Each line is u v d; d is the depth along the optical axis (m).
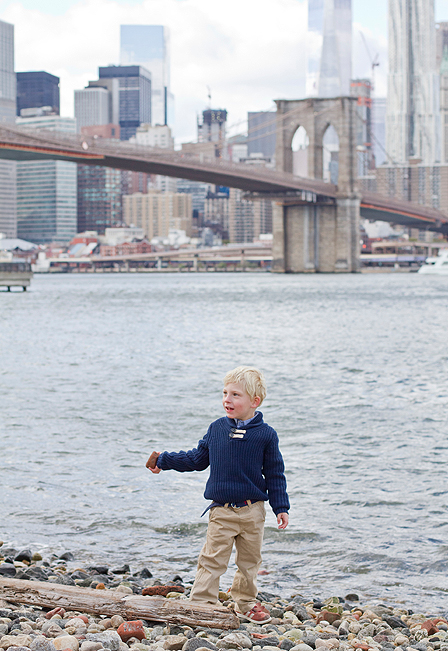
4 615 5.64
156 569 7.80
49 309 65.25
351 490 10.74
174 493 10.55
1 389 20.83
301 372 24.58
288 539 8.77
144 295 96.44
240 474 5.56
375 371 24.83
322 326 45.41
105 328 44.19
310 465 12.22
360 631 6.03
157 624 5.77
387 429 15.25
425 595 7.25
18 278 98.50
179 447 13.52
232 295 94.25
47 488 10.74
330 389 20.89
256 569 5.87
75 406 18.03
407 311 61.00
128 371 24.80
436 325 46.06
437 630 6.13
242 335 39.22
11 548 8.23
